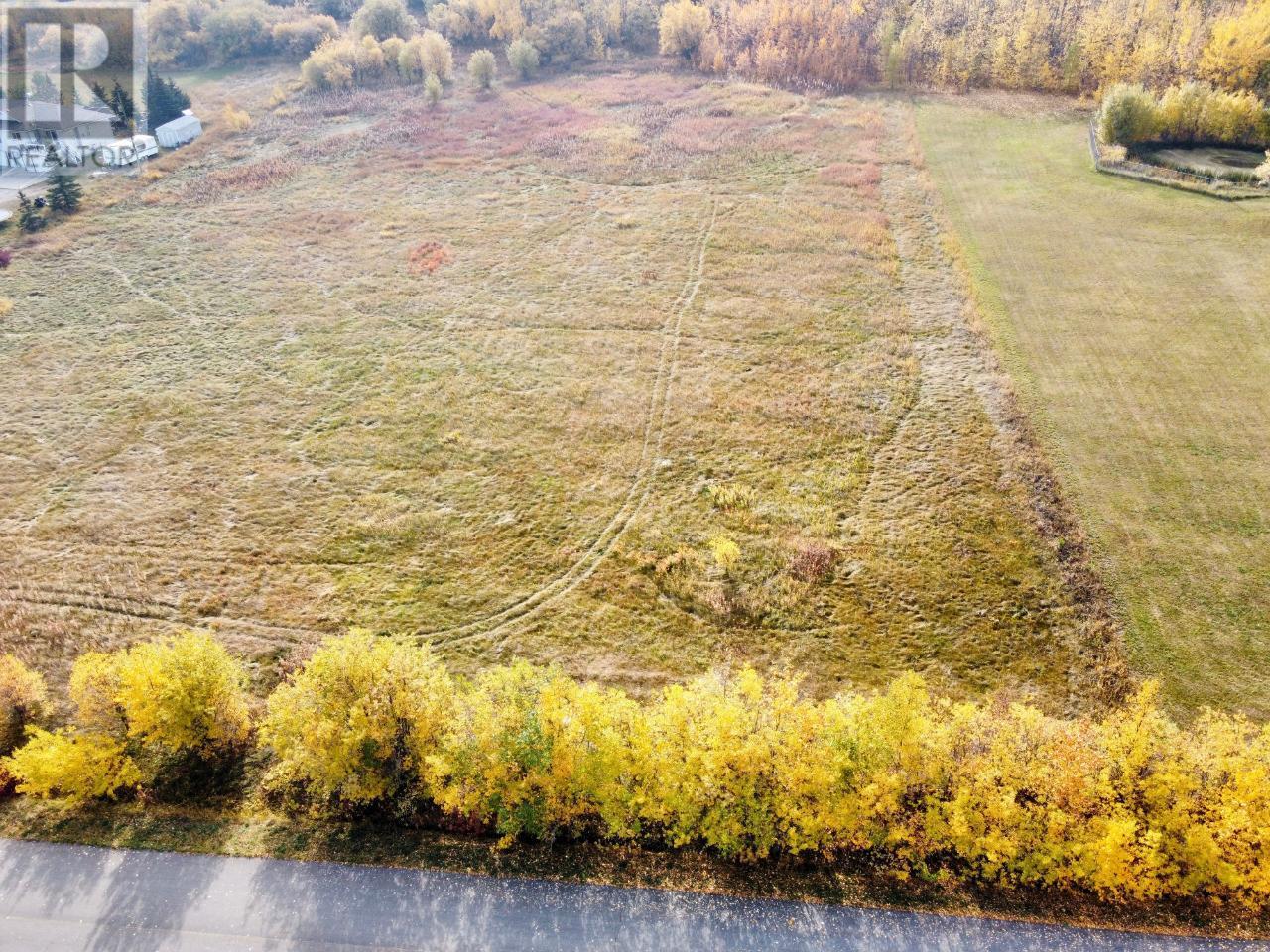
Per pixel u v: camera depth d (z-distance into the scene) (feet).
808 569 92.38
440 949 62.13
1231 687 78.54
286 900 65.41
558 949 62.08
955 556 93.09
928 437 109.70
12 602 92.32
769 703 69.36
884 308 138.00
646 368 126.62
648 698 80.23
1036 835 62.69
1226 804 61.93
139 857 68.90
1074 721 74.69
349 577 94.58
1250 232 148.05
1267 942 61.11
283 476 108.58
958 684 80.74
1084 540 93.30
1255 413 109.09
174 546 98.94
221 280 154.71
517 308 142.92
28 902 65.57
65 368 130.31
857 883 65.92
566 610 90.07
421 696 70.85
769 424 113.91
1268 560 89.92
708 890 65.72
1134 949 60.85
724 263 153.38
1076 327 128.47
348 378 126.93
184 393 124.47
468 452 111.45
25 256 162.20
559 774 64.95
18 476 109.40
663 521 100.01
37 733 73.15
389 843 69.62
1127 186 167.73
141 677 72.08
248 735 78.48
